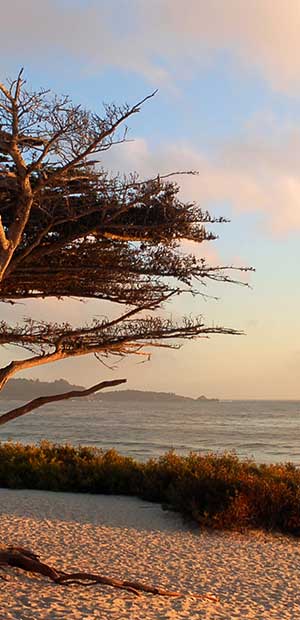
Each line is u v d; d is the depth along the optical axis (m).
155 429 82.50
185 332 8.87
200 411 178.12
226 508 15.04
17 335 8.63
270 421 114.62
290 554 12.96
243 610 8.85
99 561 11.59
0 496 18.62
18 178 7.17
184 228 7.93
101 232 7.89
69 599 8.55
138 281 8.45
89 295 8.66
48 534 13.85
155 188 7.55
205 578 10.75
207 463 18.30
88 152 7.05
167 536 14.10
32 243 7.85
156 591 9.31
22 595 8.53
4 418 8.53
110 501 18.05
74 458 21.27
